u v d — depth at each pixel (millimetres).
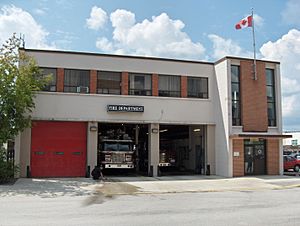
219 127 27609
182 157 33906
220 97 27531
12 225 9859
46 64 25109
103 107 25766
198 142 30359
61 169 25062
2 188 18953
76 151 25453
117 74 26438
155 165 26688
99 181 22812
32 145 24688
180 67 27781
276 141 28156
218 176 26844
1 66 21594
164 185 21297
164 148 36625
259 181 23547
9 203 14336
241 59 27344
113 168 27938
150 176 26516
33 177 24516
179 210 12695
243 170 26719
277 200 15492
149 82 27031
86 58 25828
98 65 26016
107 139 28250
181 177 26047
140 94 26734
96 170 23703
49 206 13594
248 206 13664
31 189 18719
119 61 26469
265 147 27875
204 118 27984
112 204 14289
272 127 27906
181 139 34375
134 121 26312
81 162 25469
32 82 22328
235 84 27141
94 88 25750
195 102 27859
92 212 12211
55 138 25141
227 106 26500
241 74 27250
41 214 11750
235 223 10172
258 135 26422
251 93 27438
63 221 10477
